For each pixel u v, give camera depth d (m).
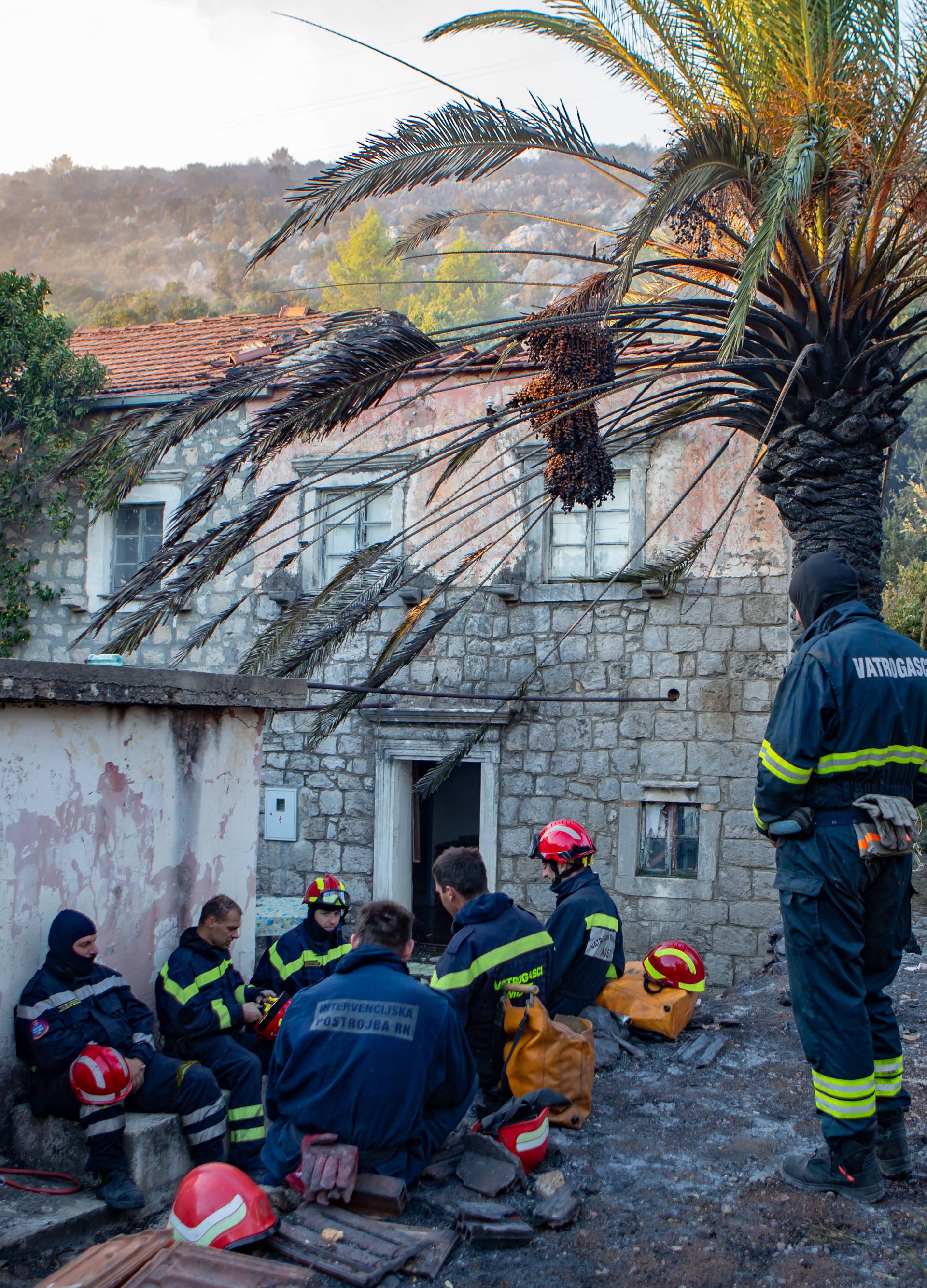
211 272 124.38
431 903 14.33
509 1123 3.46
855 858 2.95
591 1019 4.88
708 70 6.68
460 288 56.09
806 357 6.27
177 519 6.21
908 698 3.03
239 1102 4.22
